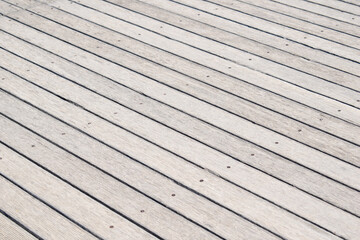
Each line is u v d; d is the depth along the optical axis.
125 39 3.36
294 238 2.05
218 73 3.03
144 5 3.75
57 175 2.33
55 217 2.14
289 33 3.41
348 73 3.04
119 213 2.16
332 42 3.32
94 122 2.65
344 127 2.63
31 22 3.55
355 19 3.56
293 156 2.44
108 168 2.37
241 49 3.25
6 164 2.39
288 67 3.09
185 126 2.62
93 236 2.06
